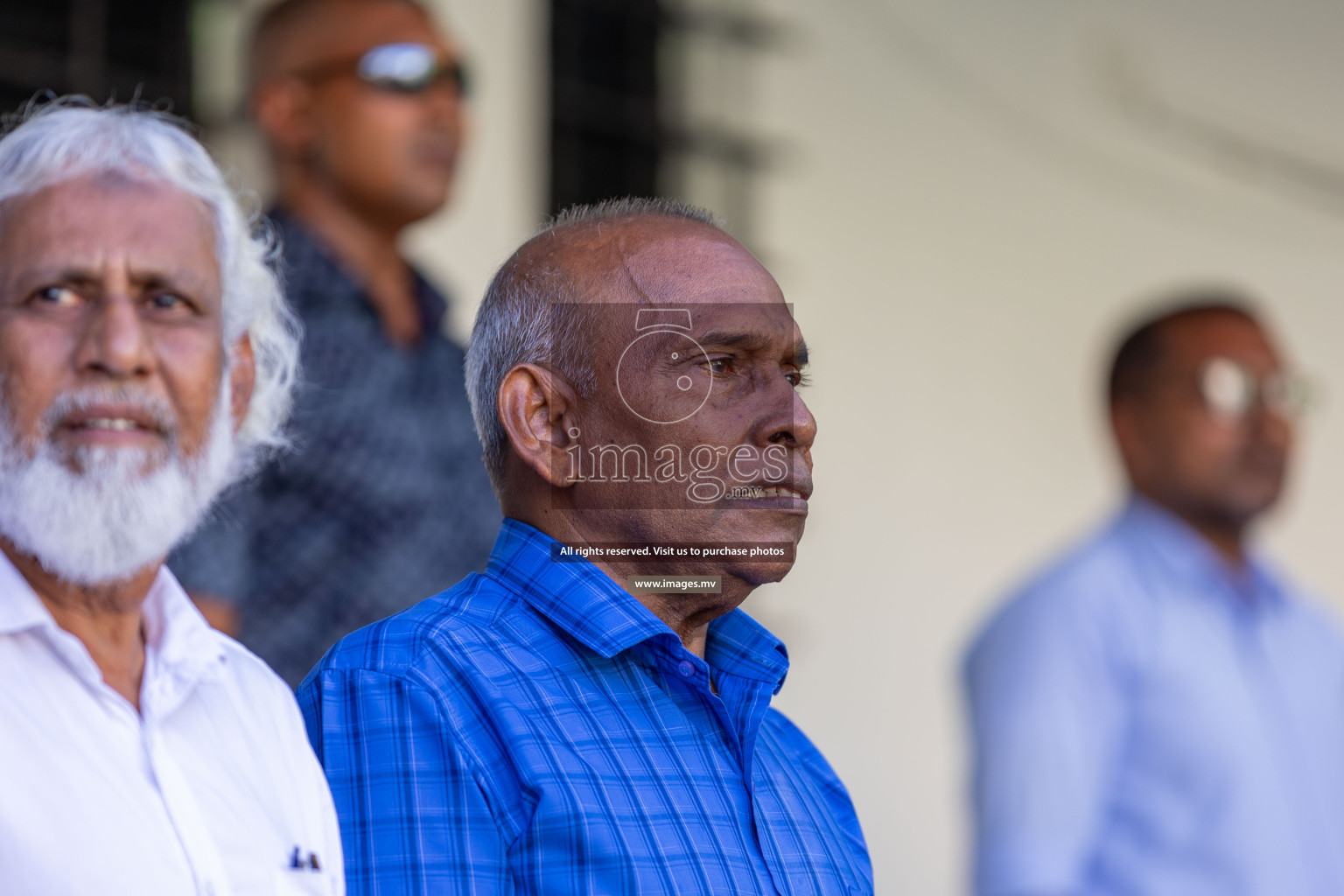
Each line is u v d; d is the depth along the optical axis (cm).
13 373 556
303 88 1195
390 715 586
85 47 1439
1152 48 2372
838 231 2020
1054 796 1495
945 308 2123
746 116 1955
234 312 640
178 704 575
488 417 646
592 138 1853
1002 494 2159
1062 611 1548
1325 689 1616
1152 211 2367
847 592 1988
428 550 1133
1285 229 2520
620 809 571
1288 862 1523
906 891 1994
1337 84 2603
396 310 1180
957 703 2080
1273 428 1672
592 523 618
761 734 687
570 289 623
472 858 559
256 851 561
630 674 615
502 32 1678
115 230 571
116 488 552
